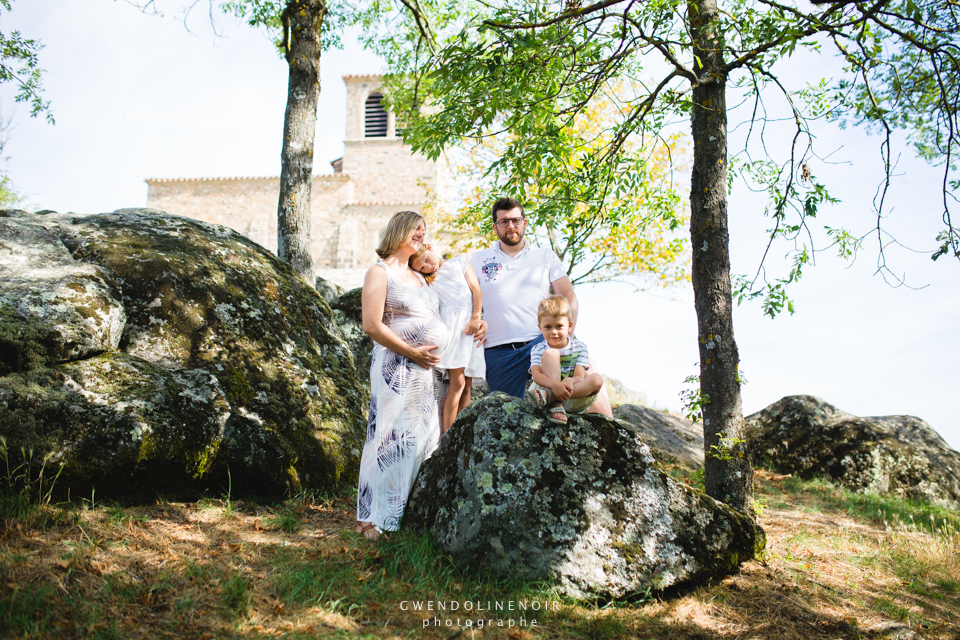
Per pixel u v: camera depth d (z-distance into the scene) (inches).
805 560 183.3
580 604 128.3
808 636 133.2
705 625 131.2
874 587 171.0
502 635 114.5
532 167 222.5
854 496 293.4
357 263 1235.2
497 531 131.0
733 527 156.5
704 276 190.5
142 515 144.5
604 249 546.0
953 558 201.9
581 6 211.3
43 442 136.7
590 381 141.6
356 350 309.9
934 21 211.2
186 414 158.9
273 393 189.2
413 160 1316.4
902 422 342.3
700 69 197.3
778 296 204.7
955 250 200.8
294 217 299.1
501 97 198.4
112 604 105.5
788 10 188.1
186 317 186.1
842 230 213.8
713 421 184.9
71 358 152.5
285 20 336.5
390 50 453.7
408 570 132.3
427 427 158.4
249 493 172.1
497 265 183.6
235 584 115.6
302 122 306.8
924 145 250.1
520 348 175.3
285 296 221.9
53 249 178.1
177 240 207.5
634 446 144.8
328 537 152.1
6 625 92.8
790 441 342.3
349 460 197.8
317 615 112.2
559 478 135.4
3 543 115.9
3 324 143.5
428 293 165.2
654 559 136.8
